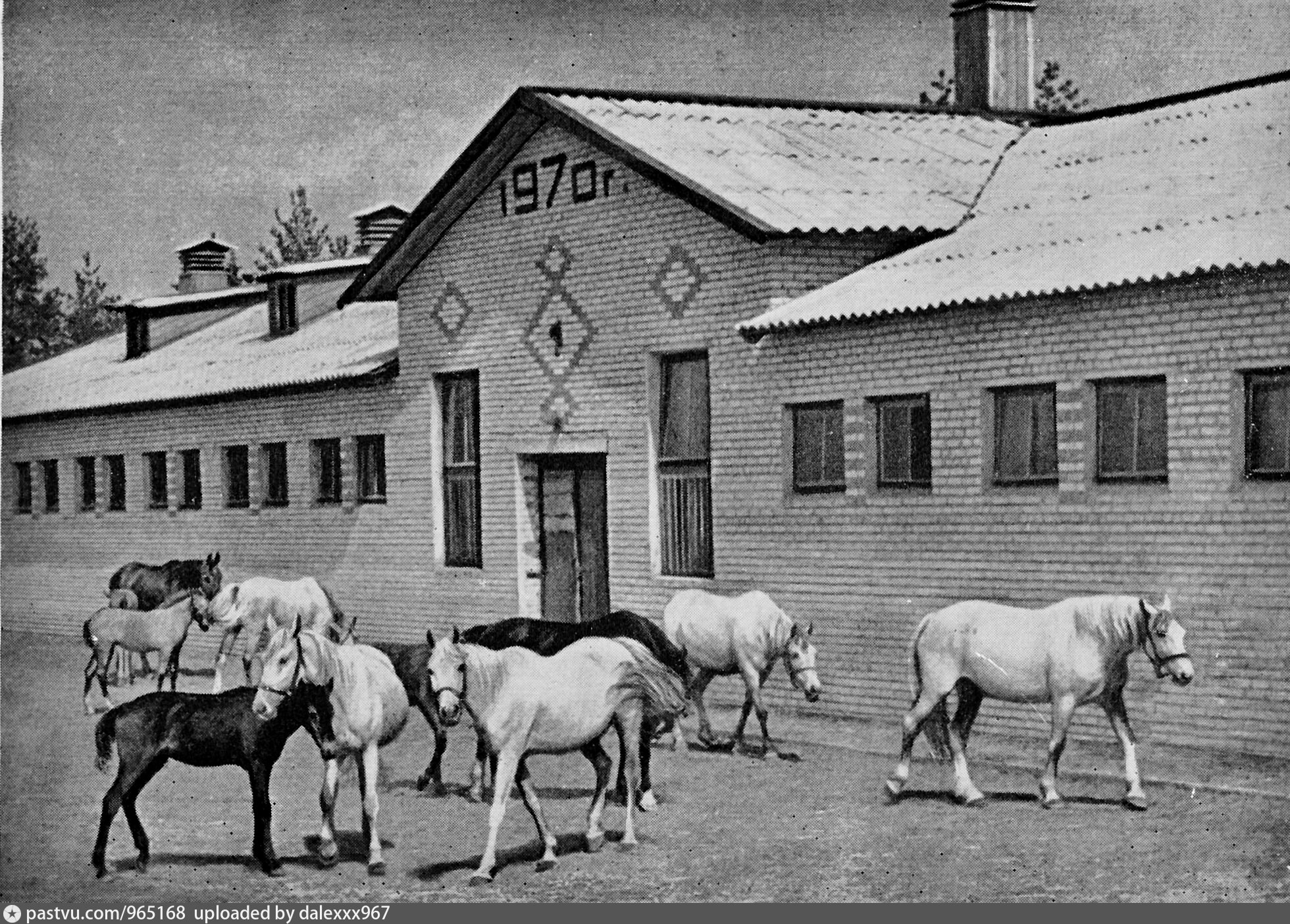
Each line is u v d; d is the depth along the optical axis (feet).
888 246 66.80
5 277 95.35
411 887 42.04
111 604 78.59
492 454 78.74
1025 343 55.88
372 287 85.25
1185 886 39.37
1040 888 39.60
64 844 49.14
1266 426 50.06
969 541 57.82
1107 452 54.13
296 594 71.31
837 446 62.69
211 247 124.47
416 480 84.43
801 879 41.55
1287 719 49.32
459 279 80.69
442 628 82.69
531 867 43.57
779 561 64.54
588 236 73.05
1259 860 41.04
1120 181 65.57
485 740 42.68
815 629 63.26
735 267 66.13
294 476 93.25
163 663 79.05
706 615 56.95
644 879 42.16
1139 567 52.80
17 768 62.13
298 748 66.08
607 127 71.10
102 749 44.09
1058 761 46.50
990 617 46.88
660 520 70.74
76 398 108.37
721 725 62.44
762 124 74.43
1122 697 46.44
